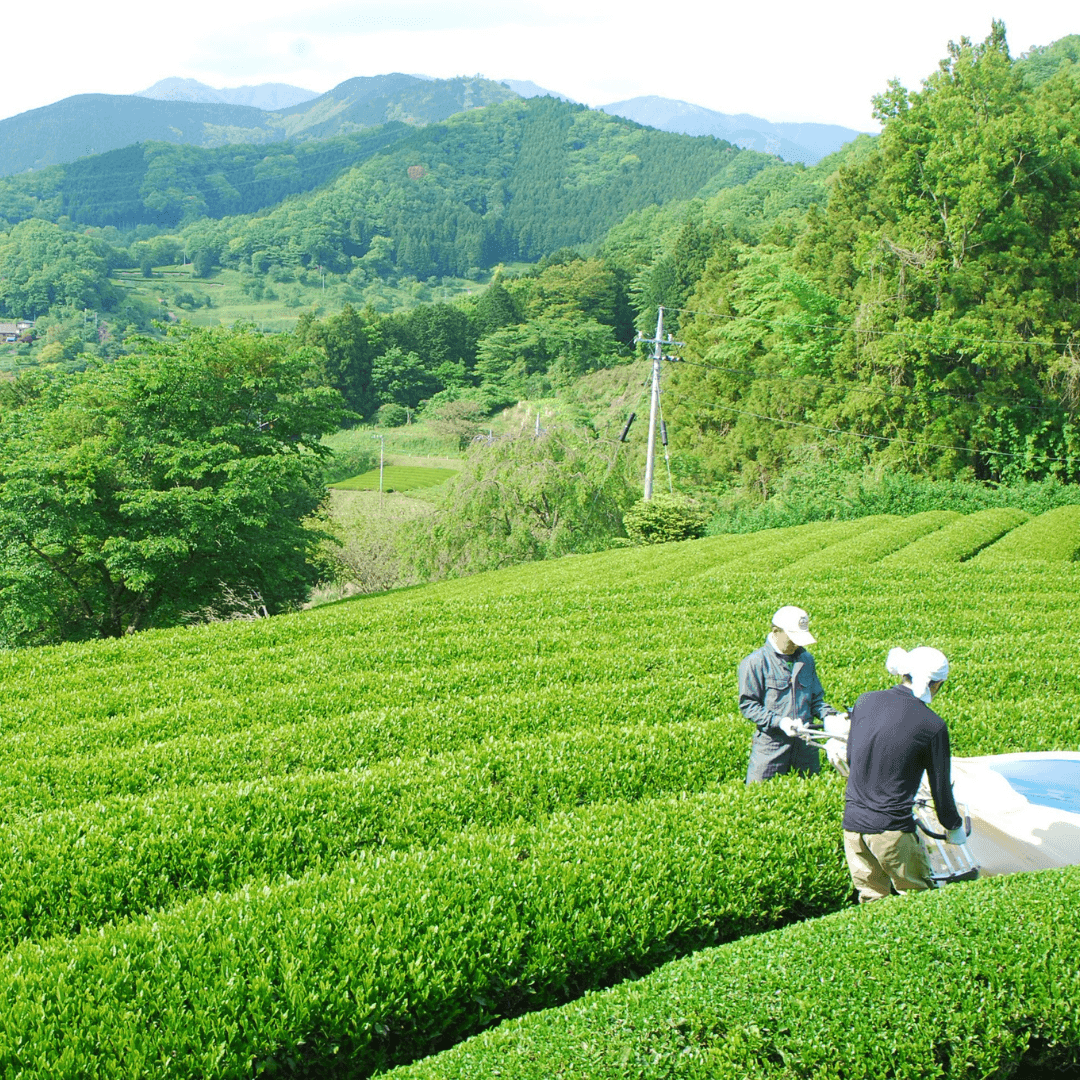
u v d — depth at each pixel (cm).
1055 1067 479
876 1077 436
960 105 4734
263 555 3034
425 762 945
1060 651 1367
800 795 765
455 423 10469
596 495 4041
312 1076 516
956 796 694
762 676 809
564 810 848
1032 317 4472
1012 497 3888
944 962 489
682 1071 436
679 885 643
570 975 593
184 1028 488
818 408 5291
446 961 552
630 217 19862
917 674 604
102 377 3019
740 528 4128
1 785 941
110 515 2789
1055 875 570
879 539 2833
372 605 2320
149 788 941
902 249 4712
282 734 1066
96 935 579
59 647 1677
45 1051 465
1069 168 4578
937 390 4609
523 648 1517
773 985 481
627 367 8912
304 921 575
